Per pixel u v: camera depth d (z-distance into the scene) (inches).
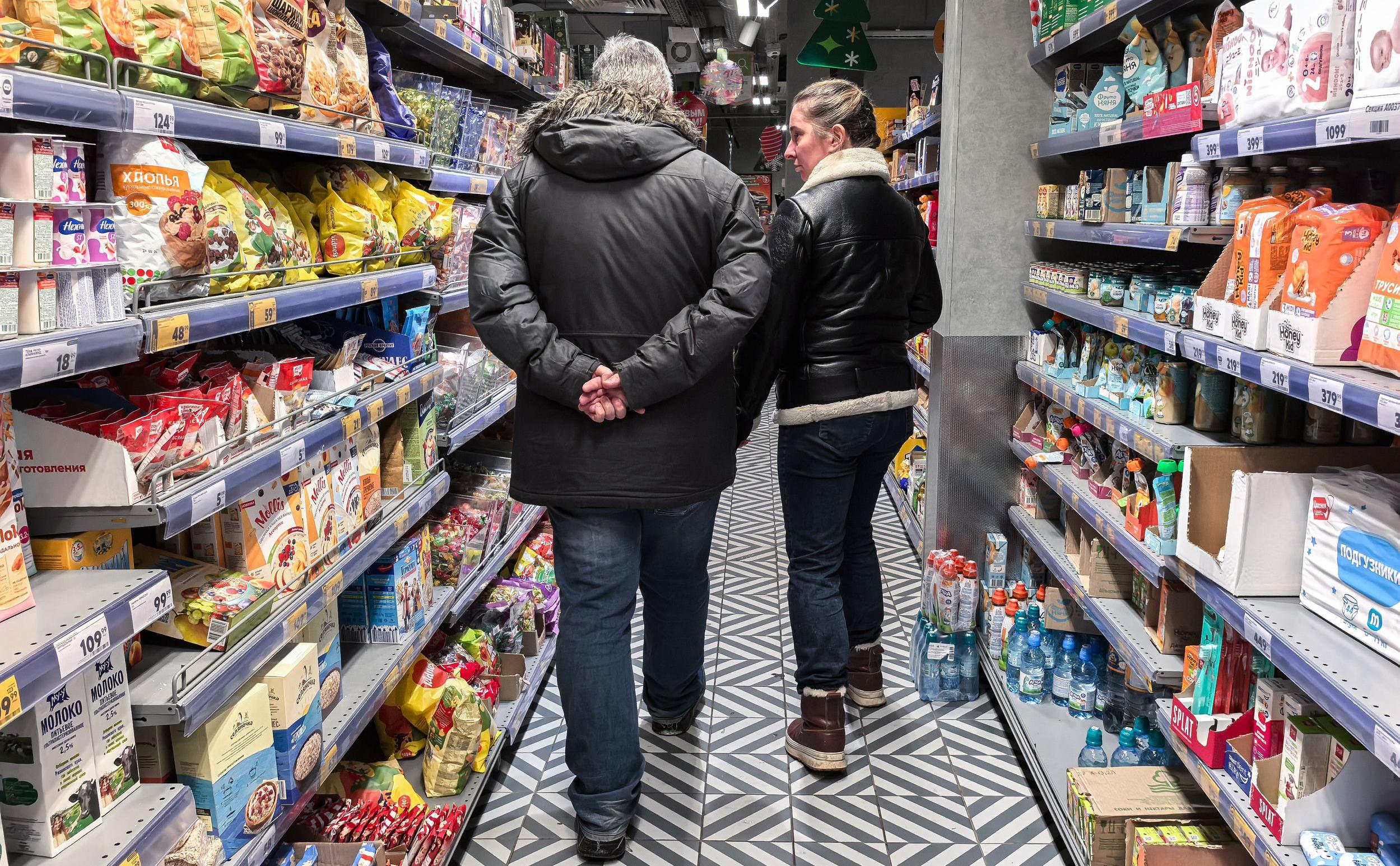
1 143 46.1
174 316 55.6
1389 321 59.3
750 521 225.0
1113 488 113.7
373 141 86.5
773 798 110.8
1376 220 62.9
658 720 124.6
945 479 148.4
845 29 298.0
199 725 59.1
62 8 49.3
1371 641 65.0
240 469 63.7
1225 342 77.1
